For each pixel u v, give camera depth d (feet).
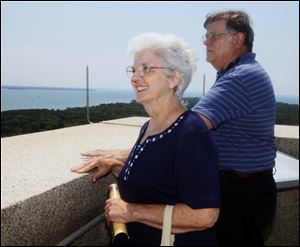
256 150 6.03
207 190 4.44
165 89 5.03
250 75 5.89
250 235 6.06
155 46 4.99
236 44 6.74
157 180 4.74
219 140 5.97
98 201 6.39
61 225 5.34
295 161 9.51
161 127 5.05
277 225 10.66
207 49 7.09
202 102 5.75
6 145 8.19
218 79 6.61
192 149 4.52
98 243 7.09
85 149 7.76
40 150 7.59
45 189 4.88
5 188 4.87
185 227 4.62
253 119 5.90
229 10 6.77
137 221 4.95
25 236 4.52
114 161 6.31
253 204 6.02
